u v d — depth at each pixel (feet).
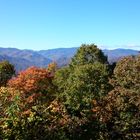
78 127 146.72
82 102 179.11
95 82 216.33
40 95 226.79
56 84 258.98
